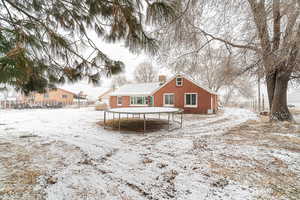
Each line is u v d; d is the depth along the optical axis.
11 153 3.39
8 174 2.38
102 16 2.44
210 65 6.79
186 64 5.95
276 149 3.45
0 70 1.17
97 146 4.02
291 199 1.75
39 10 2.54
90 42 2.82
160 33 3.61
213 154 3.26
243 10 3.55
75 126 7.04
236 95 29.20
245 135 4.86
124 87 18.39
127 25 2.34
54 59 2.75
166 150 3.63
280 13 3.39
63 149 3.74
